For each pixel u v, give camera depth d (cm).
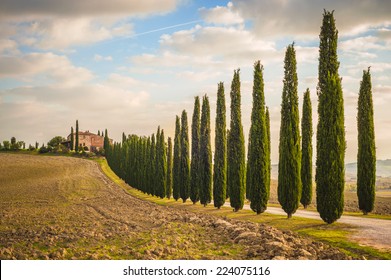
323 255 1922
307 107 4625
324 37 3184
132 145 9962
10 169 11706
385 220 3128
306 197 4553
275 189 9000
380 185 17912
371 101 3875
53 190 8012
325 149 2900
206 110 5322
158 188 6906
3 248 2202
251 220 3481
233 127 4334
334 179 2856
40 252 2225
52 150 16525
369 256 1895
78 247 2386
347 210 4650
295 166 3347
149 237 2677
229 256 2042
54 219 3838
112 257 2075
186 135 6112
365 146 3834
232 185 4262
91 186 9212
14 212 4509
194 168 5634
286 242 2225
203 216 3919
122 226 3272
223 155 4772
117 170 12475
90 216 4119
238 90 4372
